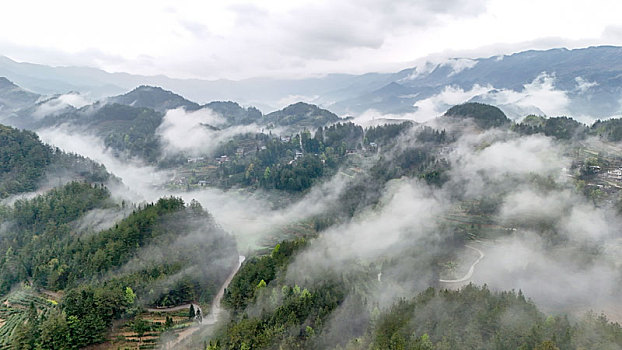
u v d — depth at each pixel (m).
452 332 119.50
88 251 180.88
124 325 146.12
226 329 141.38
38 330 132.75
